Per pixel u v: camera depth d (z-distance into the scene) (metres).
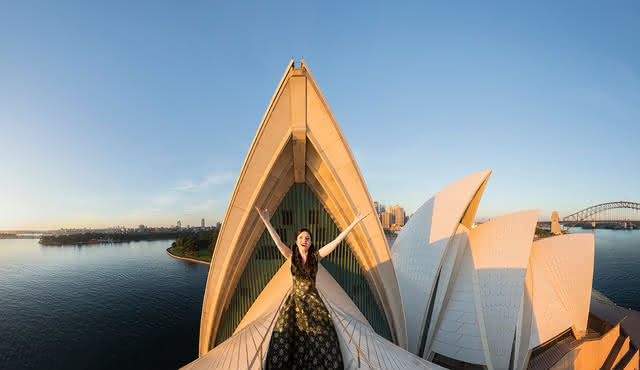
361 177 13.20
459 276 22.61
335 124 12.15
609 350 24.72
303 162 13.45
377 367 6.52
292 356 5.96
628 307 51.09
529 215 22.84
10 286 76.56
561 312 23.02
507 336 19.50
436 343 20.53
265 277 15.52
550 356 21.78
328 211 15.18
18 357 37.16
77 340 42.19
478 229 24.84
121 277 84.88
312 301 6.21
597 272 80.25
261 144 12.24
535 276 24.75
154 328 46.78
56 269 100.25
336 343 6.20
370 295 15.88
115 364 35.16
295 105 11.91
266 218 6.76
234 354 6.75
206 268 97.56
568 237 27.39
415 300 22.03
